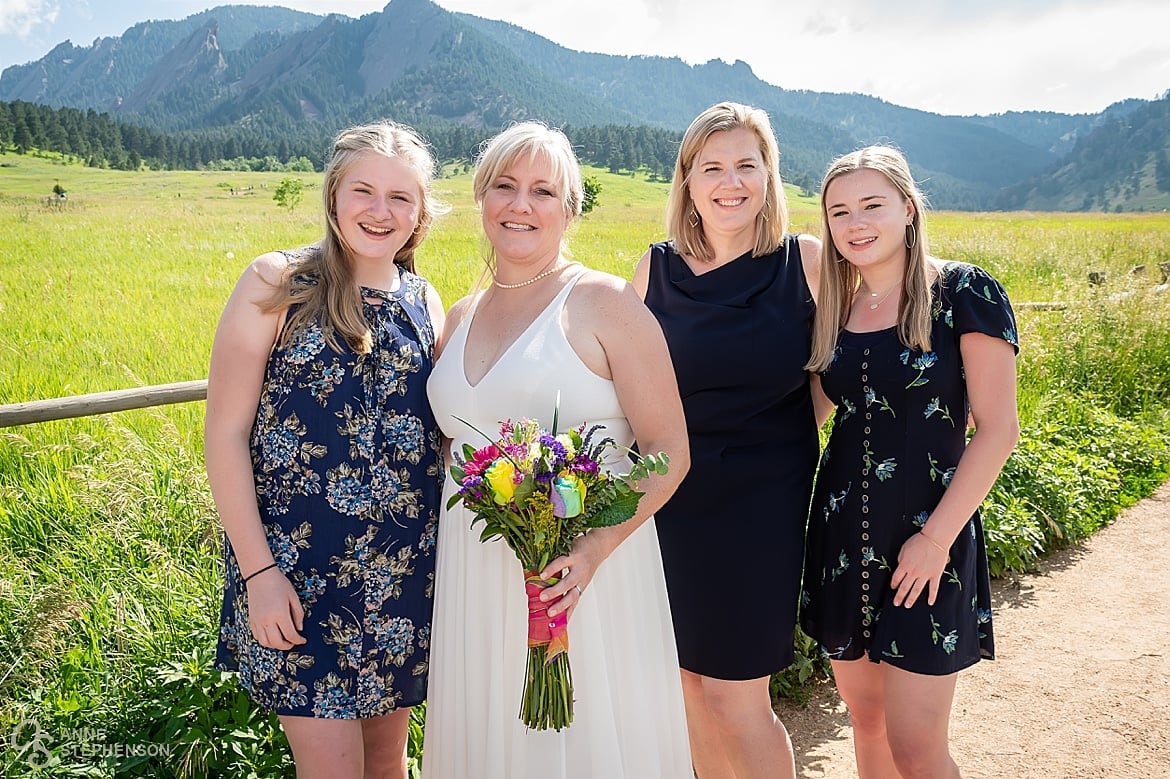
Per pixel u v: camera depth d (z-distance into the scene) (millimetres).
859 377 2506
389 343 2314
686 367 2762
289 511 2225
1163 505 6145
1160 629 4391
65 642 3256
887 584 2479
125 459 4406
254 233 23062
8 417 4137
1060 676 3955
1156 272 13586
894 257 2492
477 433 2328
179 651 3131
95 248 19281
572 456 1996
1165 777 3176
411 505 2346
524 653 2293
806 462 2816
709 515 2711
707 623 2707
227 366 2191
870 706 2697
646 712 2369
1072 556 5371
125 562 3793
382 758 2562
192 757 2688
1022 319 8547
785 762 2746
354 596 2260
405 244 2596
